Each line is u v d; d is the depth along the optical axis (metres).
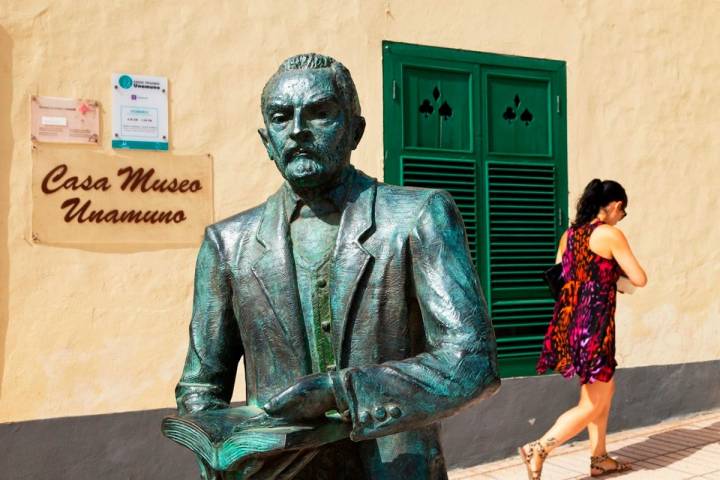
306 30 4.67
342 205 1.52
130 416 4.22
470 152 5.08
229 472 1.31
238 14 4.52
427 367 1.30
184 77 4.40
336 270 1.45
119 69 4.25
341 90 1.46
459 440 4.96
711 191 5.86
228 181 4.48
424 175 4.93
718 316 5.85
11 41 4.04
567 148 5.40
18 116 4.05
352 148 1.53
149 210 4.29
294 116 1.43
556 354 4.45
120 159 4.24
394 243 1.45
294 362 1.46
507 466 4.95
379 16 4.84
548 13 5.34
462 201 5.06
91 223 4.17
